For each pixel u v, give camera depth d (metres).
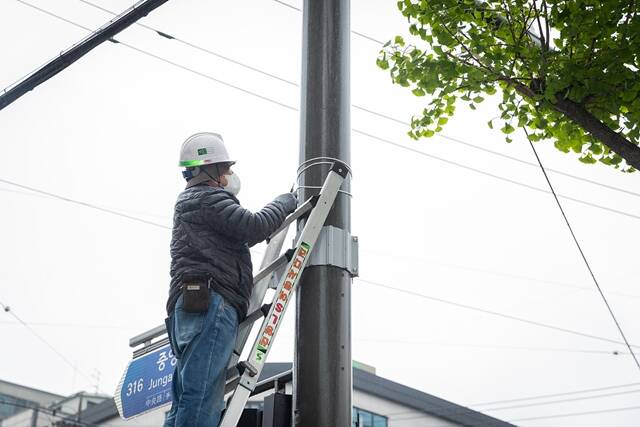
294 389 4.90
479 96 6.71
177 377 4.59
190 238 4.66
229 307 4.56
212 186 4.97
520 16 6.62
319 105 5.56
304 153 5.48
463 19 6.69
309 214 5.22
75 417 31.41
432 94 6.86
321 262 5.11
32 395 34.62
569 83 6.32
